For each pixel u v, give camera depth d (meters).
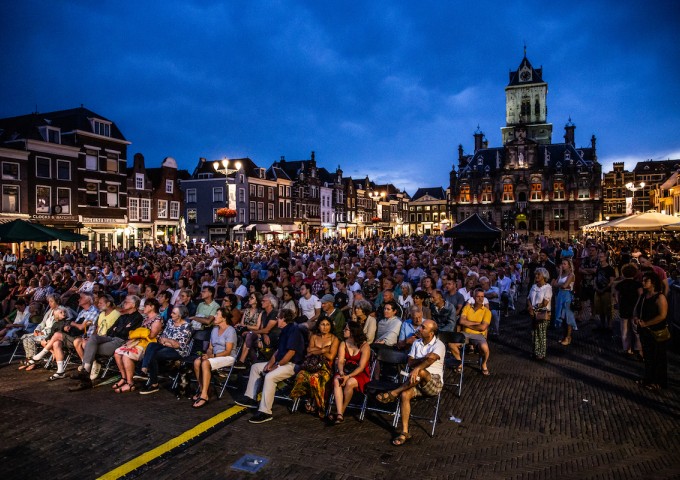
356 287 11.65
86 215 34.19
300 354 6.81
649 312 7.45
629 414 6.52
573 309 10.38
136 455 5.37
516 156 80.88
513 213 72.44
